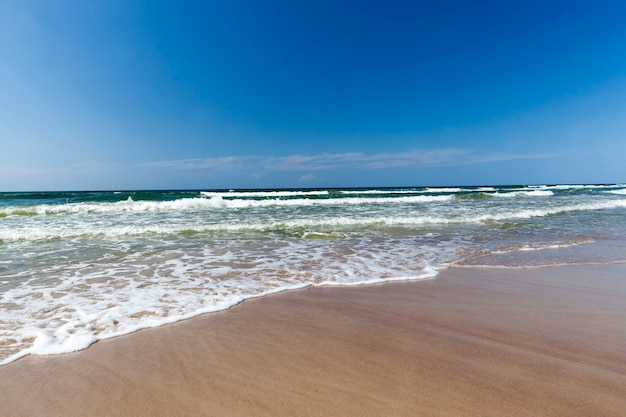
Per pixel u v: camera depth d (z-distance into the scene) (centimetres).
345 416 228
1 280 547
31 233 995
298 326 385
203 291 502
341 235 1018
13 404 240
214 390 258
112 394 253
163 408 237
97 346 329
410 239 954
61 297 464
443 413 231
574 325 386
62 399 246
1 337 341
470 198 2917
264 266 656
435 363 301
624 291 513
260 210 1773
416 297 488
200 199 1980
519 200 2616
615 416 228
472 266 664
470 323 393
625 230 1114
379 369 290
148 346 331
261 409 236
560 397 249
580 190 5084
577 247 844
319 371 287
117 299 460
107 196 2984
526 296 490
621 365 296
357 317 413
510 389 259
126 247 834
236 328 377
